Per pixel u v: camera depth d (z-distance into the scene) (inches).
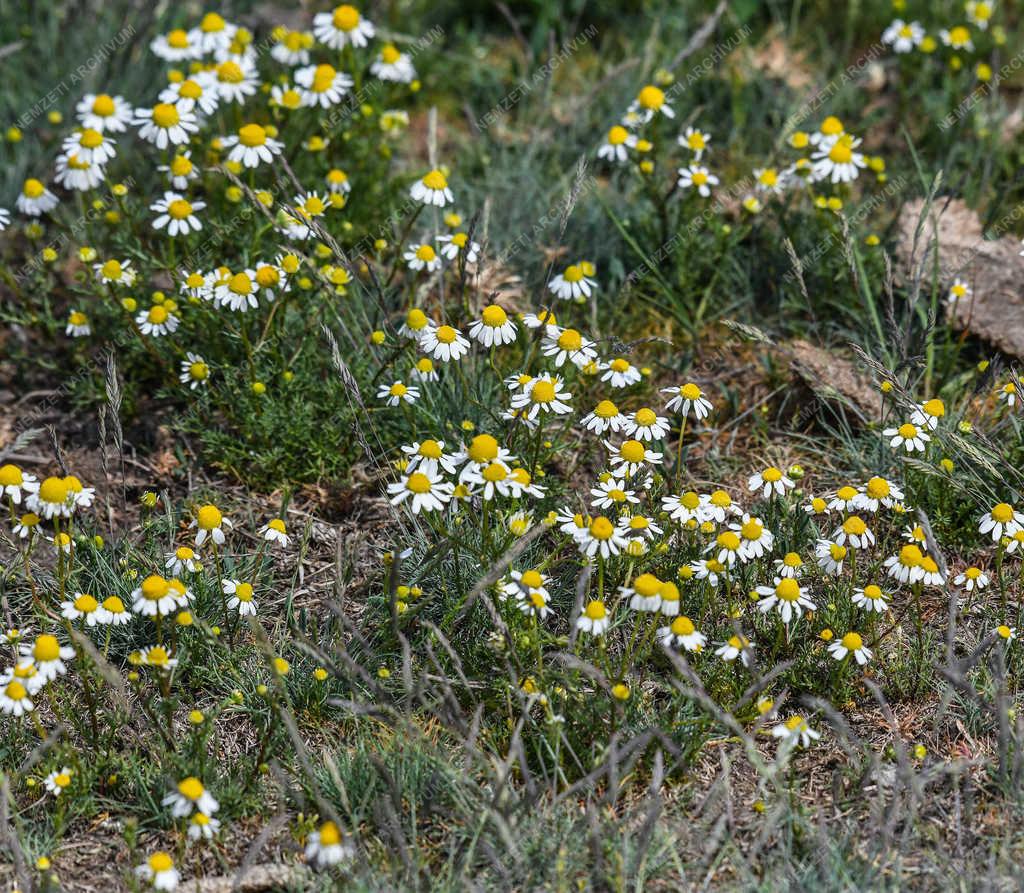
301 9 422.3
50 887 206.4
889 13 434.9
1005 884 209.6
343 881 210.1
